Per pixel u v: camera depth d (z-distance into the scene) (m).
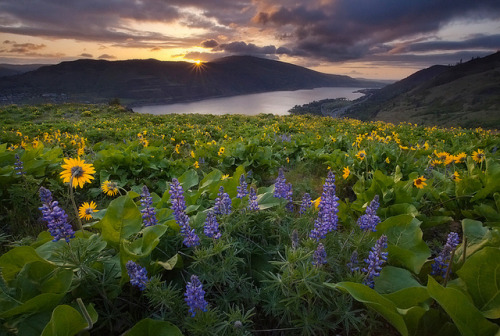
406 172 6.27
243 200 3.03
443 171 6.34
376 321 2.12
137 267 1.98
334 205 2.35
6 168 4.77
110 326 2.12
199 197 4.21
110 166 6.38
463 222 3.06
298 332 2.21
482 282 2.12
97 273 2.22
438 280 2.64
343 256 2.50
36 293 2.00
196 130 16.88
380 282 2.41
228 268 2.24
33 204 4.43
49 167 5.54
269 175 7.29
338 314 2.08
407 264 2.77
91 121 25.50
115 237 2.56
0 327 1.84
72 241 2.21
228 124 23.00
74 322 1.76
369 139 10.27
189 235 2.28
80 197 5.30
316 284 1.92
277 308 2.15
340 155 7.09
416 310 1.97
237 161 7.57
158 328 1.90
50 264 2.08
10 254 2.02
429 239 3.91
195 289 1.76
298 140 9.58
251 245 2.77
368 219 2.55
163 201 4.00
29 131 17.30
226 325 1.87
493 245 2.62
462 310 1.88
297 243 2.20
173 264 2.24
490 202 4.07
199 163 7.71
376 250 2.11
